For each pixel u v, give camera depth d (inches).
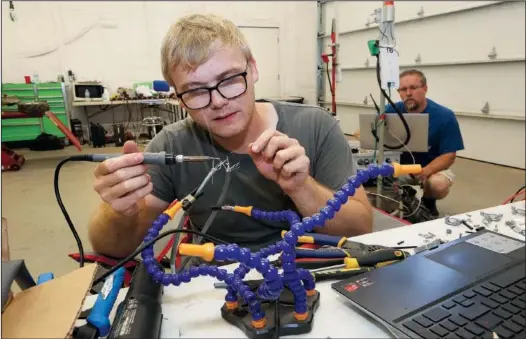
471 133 164.4
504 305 19.0
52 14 211.0
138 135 81.4
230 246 17.2
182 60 28.9
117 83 234.4
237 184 37.6
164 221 23.5
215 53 28.9
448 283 21.1
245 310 19.8
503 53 144.5
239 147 37.3
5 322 16.1
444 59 169.5
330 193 33.2
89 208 114.0
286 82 280.5
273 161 27.2
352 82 231.5
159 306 19.9
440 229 31.6
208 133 37.5
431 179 91.7
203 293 22.6
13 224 103.3
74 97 201.3
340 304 21.1
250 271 23.2
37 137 190.7
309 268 24.6
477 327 17.3
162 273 21.2
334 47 95.5
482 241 26.5
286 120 39.8
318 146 39.8
